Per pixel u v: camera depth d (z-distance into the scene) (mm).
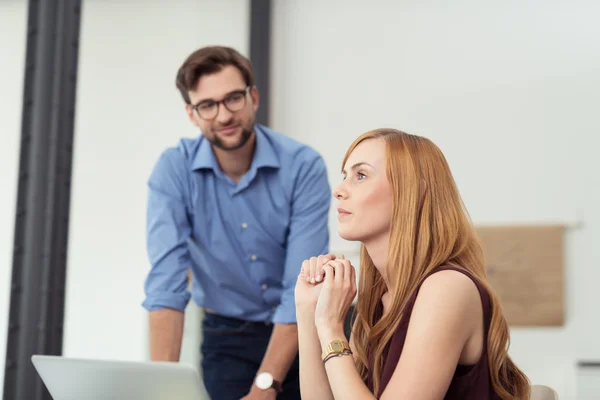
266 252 2418
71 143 3707
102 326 4844
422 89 4871
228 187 2389
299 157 2383
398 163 1529
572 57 4758
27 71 3666
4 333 4867
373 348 1578
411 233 1502
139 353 4801
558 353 4590
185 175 2373
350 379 1440
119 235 4922
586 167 4684
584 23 4766
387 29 4957
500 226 4691
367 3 5000
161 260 2246
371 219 1532
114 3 5137
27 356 3469
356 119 4922
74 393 1401
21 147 3617
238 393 2434
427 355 1376
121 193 4961
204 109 2238
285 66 5023
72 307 4871
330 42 5004
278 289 2457
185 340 4094
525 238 4660
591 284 4609
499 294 4648
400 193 1520
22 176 3594
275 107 4996
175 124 5000
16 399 3449
